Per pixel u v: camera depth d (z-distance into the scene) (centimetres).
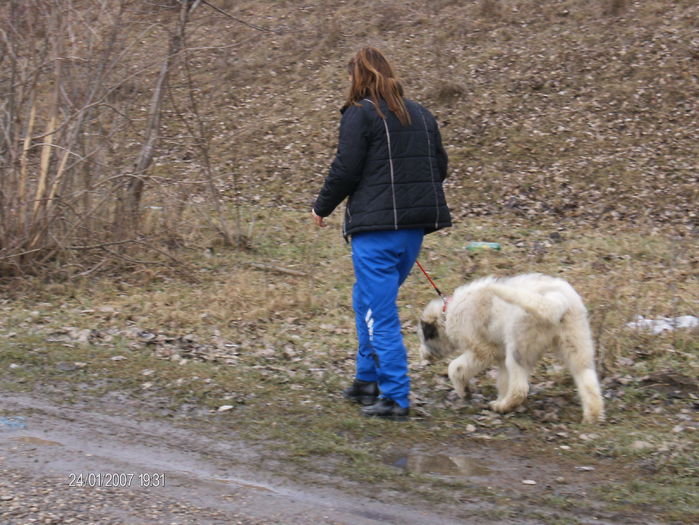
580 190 1623
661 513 488
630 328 857
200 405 675
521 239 1366
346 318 968
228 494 507
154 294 1027
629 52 2112
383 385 654
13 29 1049
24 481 512
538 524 473
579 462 571
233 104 2078
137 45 1270
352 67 633
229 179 1711
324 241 1334
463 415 672
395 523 472
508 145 1823
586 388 644
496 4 2462
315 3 2694
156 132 1244
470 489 521
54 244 1096
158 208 1292
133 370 754
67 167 1073
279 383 737
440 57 2238
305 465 558
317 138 1922
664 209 1528
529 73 2105
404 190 620
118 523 459
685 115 1859
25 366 755
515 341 660
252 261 1211
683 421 646
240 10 2611
